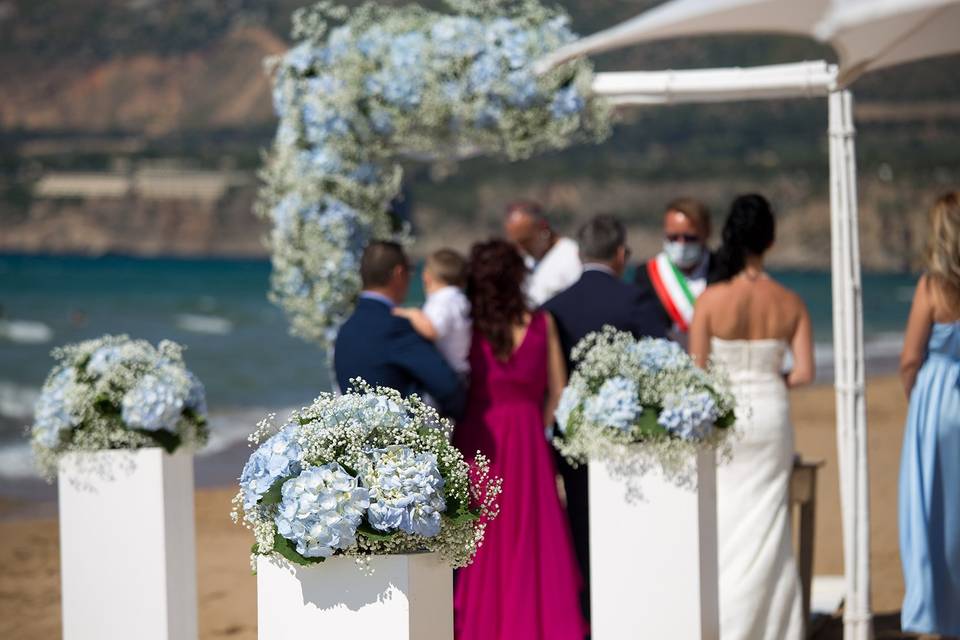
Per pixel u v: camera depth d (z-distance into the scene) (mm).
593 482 6754
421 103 9070
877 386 29172
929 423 7906
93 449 6918
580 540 8398
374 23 9430
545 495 7855
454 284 8297
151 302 82562
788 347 8039
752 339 7895
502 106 9023
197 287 102312
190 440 7059
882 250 191750
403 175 10148
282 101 9734
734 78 8500
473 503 5277
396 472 4926
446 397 7914
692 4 5258
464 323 8125
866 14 4703
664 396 6605
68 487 6957
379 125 9273
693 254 9133
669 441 6570
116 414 6934
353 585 4930
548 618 7645
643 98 8938
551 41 9016
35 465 7074
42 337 57344
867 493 8016
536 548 7762
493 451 7855
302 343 53469
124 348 7145
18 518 16203
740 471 7855
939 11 4836
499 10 9203
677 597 6617
